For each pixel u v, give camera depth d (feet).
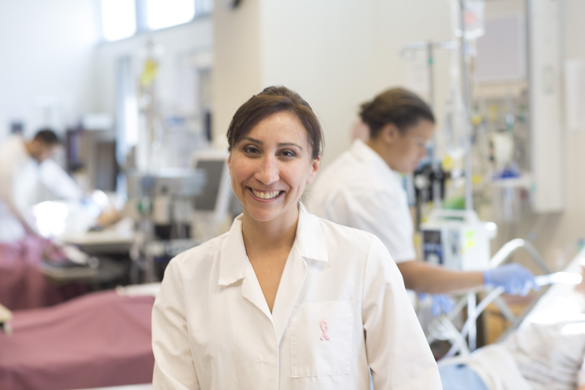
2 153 15.97
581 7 12.06
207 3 19.90
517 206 12.02
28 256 14.75
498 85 12.79
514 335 6.66
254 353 3.73
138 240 13.84
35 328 8.12
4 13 23.21
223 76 13.65
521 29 12.44
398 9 13.61
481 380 6.01
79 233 14.71
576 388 6.22
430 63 10.34
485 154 12.55
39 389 7.17
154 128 13.64
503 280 6.72
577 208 12.40
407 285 6.60
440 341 10.46
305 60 13.05
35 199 21.12
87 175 22.30
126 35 23.73
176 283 4.08
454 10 9.93
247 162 3.63
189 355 4.00
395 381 3.76
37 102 24.04
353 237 3.98
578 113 12.23
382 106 6.72
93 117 23.29
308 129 3.70
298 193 3.72
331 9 13.41
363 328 3.90
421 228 8.65
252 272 3.90
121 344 7.95
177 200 13.04
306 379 3.71
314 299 3.84
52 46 24.36
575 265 7.93
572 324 6.49
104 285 14.05
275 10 12.63
